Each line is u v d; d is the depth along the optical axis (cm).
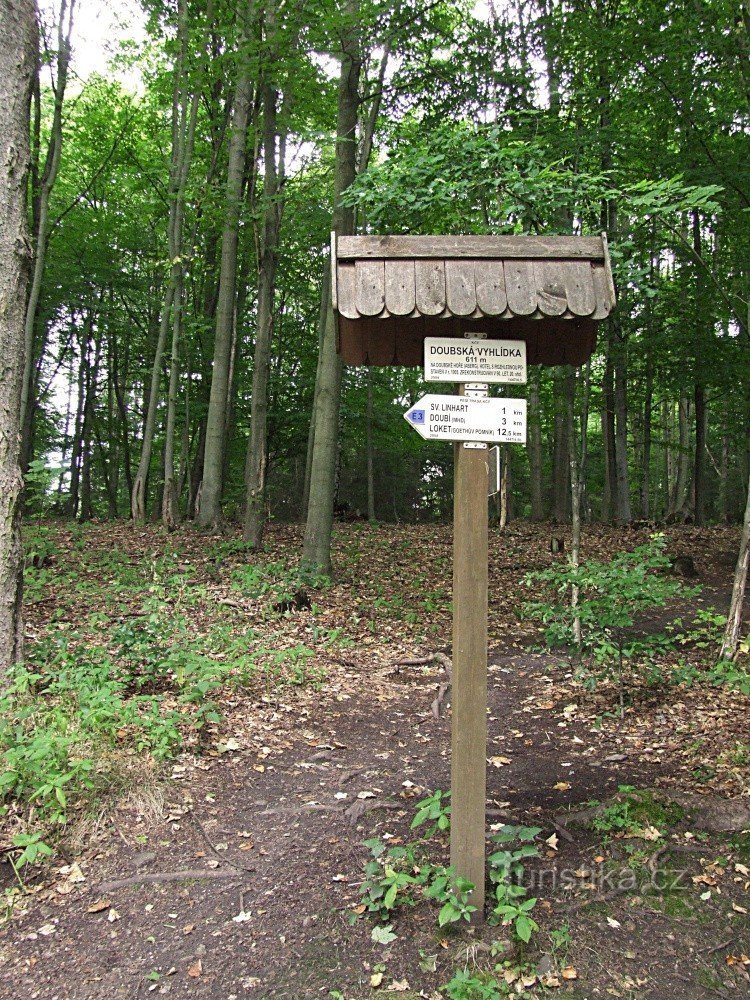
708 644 690
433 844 362
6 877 329
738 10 735
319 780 439
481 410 289
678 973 271
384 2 880
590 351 355
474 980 265
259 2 980
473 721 293
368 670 666
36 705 439
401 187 608
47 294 1645
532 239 288
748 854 336
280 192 1195
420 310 276
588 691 590
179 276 1364
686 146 931
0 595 462
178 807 393
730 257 1122
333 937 296
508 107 948
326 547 1020
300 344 1808
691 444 2162
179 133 1372
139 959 287
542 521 1653
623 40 820
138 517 1431
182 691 524
